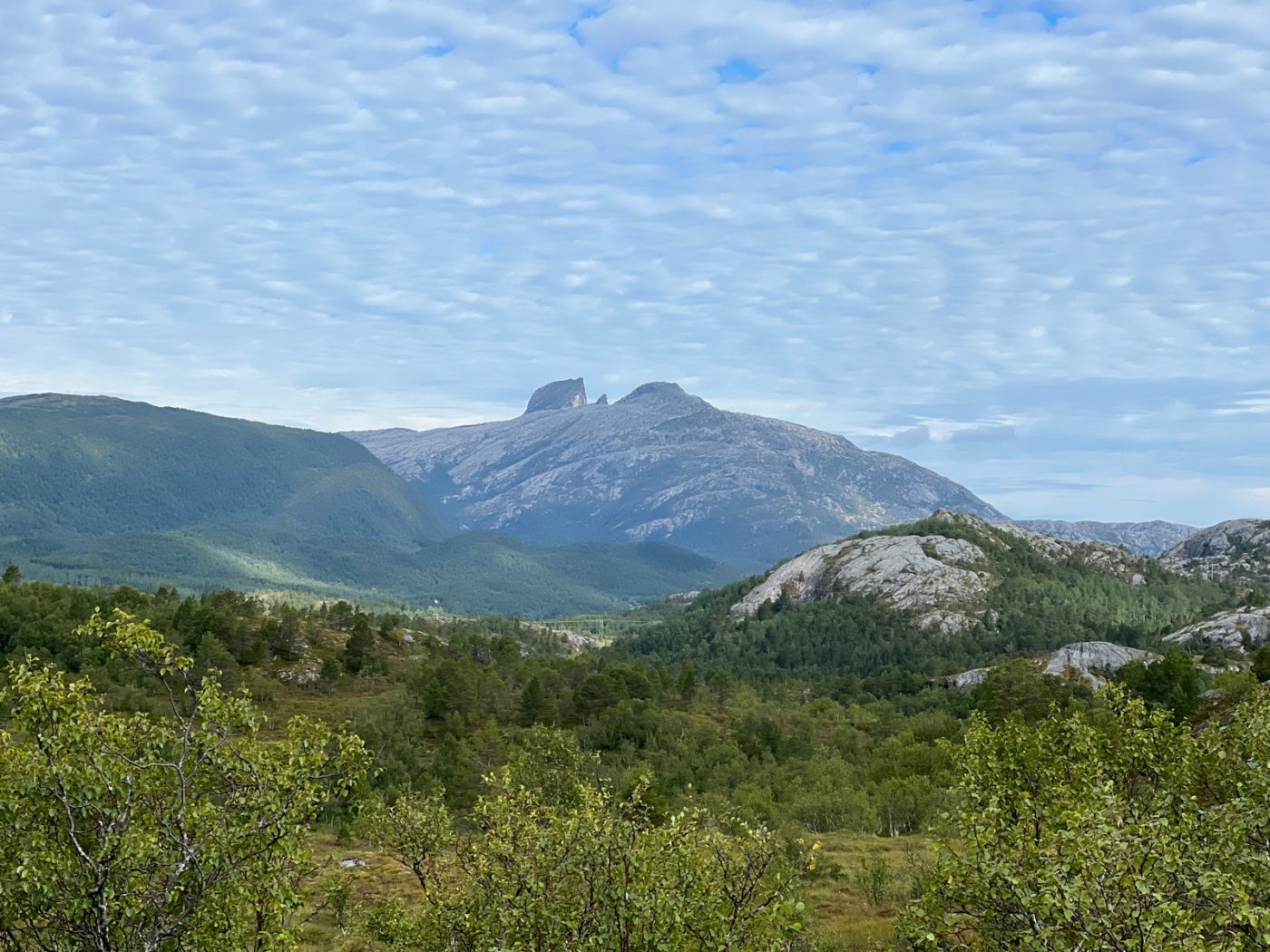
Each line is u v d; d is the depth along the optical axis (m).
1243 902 17.98
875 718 198.50
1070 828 20.11
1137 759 29.22
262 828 20.70
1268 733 26.83
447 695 187.25
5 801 19.22
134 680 147.50
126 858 19.20
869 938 43.47
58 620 175.00
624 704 182.38
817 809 100.94
